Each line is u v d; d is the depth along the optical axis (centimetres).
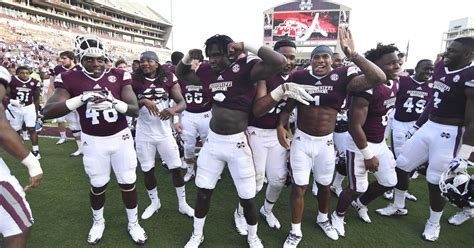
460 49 280
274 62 224
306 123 288
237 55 247
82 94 244
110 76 270
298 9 3581
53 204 365
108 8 5091
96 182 273
